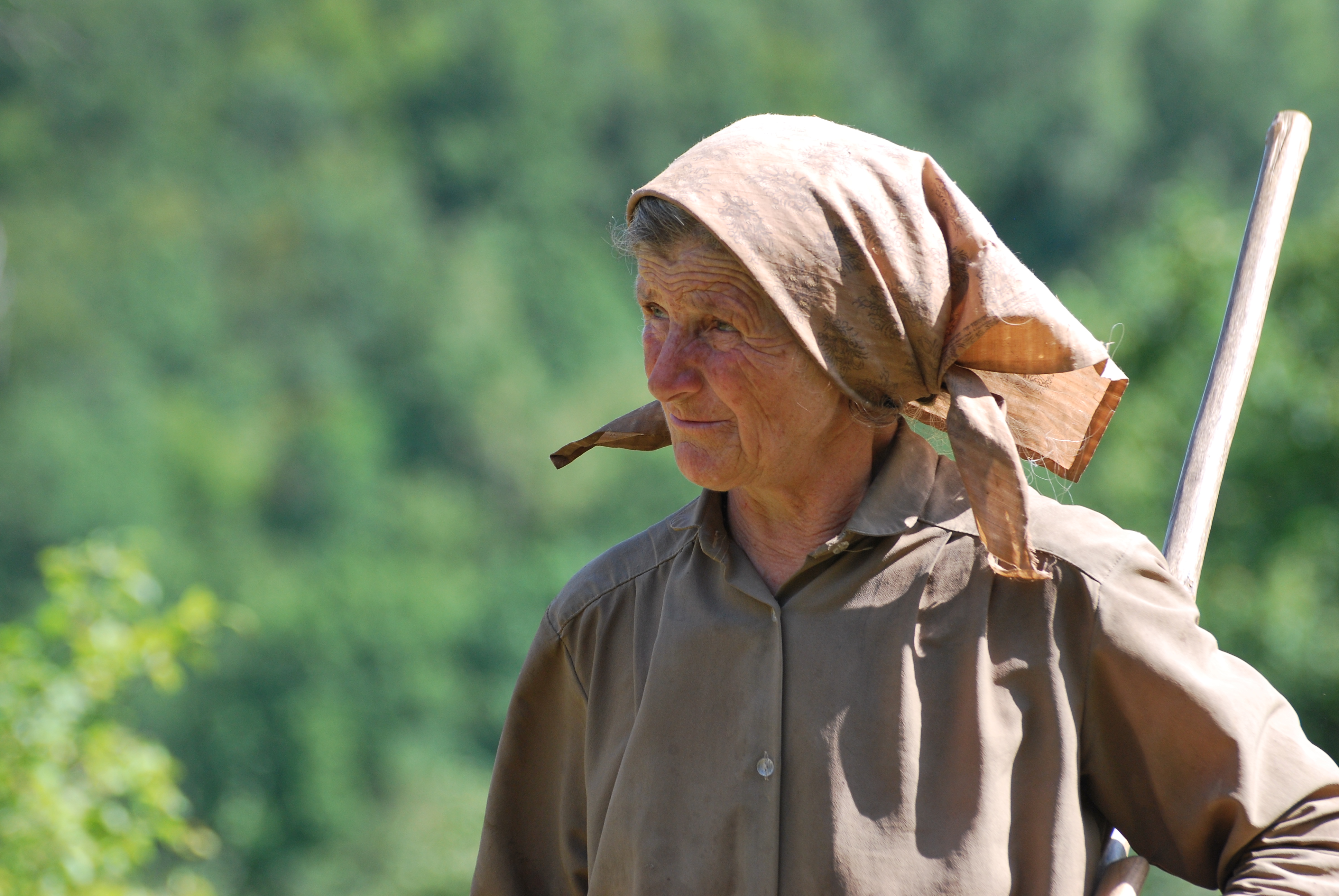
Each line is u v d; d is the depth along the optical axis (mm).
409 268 175625
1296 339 39938
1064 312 5016
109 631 19500
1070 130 190000
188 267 166625
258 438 156500
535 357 177375
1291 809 4879
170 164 178625
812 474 5355
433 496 157500
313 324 170375
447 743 135750
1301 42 190625
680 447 5281
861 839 4871
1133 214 185500
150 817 19812
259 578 141750
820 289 4926
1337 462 38812
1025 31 199125
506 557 154125
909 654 5051
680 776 5230
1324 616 37219
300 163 183375
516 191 191625
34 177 171375
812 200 4949
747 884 4973
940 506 5305
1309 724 36656
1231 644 37438
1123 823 5207
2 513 140375
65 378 154000
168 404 155500
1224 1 191000
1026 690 5031
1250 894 4723
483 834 6188
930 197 5188
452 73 196750
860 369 5035
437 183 192625
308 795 122875
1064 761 4953
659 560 5734
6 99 171250
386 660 137125
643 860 5180
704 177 4988
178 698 125312
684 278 5043
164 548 140250
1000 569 4949
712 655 5297
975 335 4988
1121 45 194375
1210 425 6039
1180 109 190125
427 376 168750
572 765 6008
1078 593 5070
